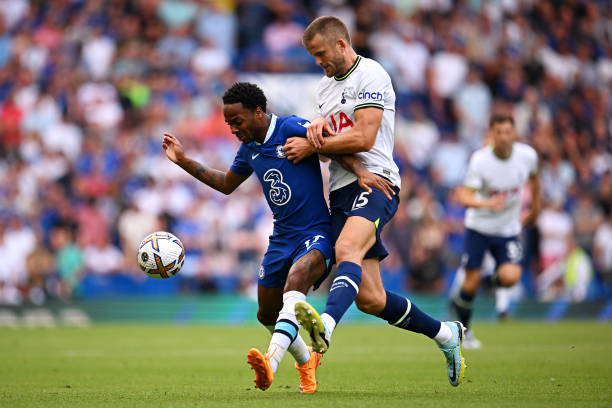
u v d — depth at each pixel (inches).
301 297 683.4
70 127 2578.7
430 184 2608.3
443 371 956.6
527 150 1401.3
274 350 655.1
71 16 2888.8
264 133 743.1
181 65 2807.6
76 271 2166.6
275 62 2942.9
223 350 1301.7
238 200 2377.0
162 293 2253.9
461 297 1354.6
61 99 2650.1
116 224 2335.1
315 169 750.5
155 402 658.8
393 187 753.6
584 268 2420.0
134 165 2454.5
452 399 658.8
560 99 3105.3
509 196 1409.9
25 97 2652.6
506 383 806.5
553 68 3189.0
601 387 766.5
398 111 2842.0
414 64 2972.4
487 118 2942.9
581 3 3390.7
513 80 3036.4
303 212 735.7
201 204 2358.5
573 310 2347.4
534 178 1423.5
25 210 2327.8
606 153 3090.6
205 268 2245.3
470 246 1403.8
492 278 1739.7
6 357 1184.8
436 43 3068.4
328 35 735.1
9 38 2832.2
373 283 724.7
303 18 3065.9
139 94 2679.6
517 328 1829.5
